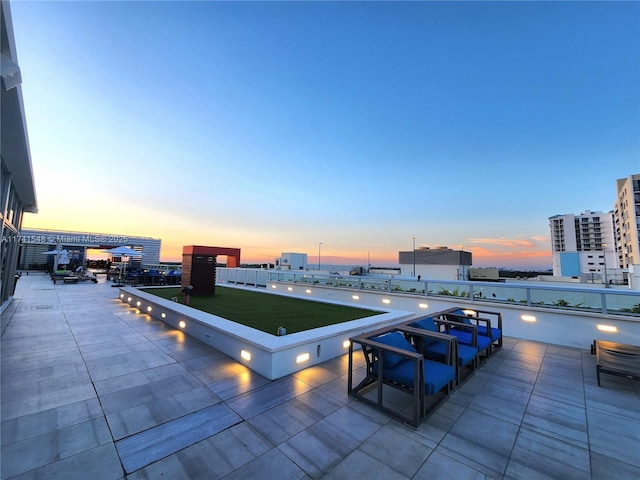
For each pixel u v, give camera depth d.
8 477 1.75
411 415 2.72
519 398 3.17
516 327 6.06
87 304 8.95
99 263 33.03
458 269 31.80
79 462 1.93
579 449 2.23
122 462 1.94
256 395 3.10
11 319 6.71
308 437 2.32
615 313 5.16
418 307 7.94
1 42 2.34
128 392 3.10
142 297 8.10
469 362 3.94
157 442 2.20
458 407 2.94
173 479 1.79
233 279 17.36
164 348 4.71
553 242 75.88
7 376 3.47
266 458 2.03
